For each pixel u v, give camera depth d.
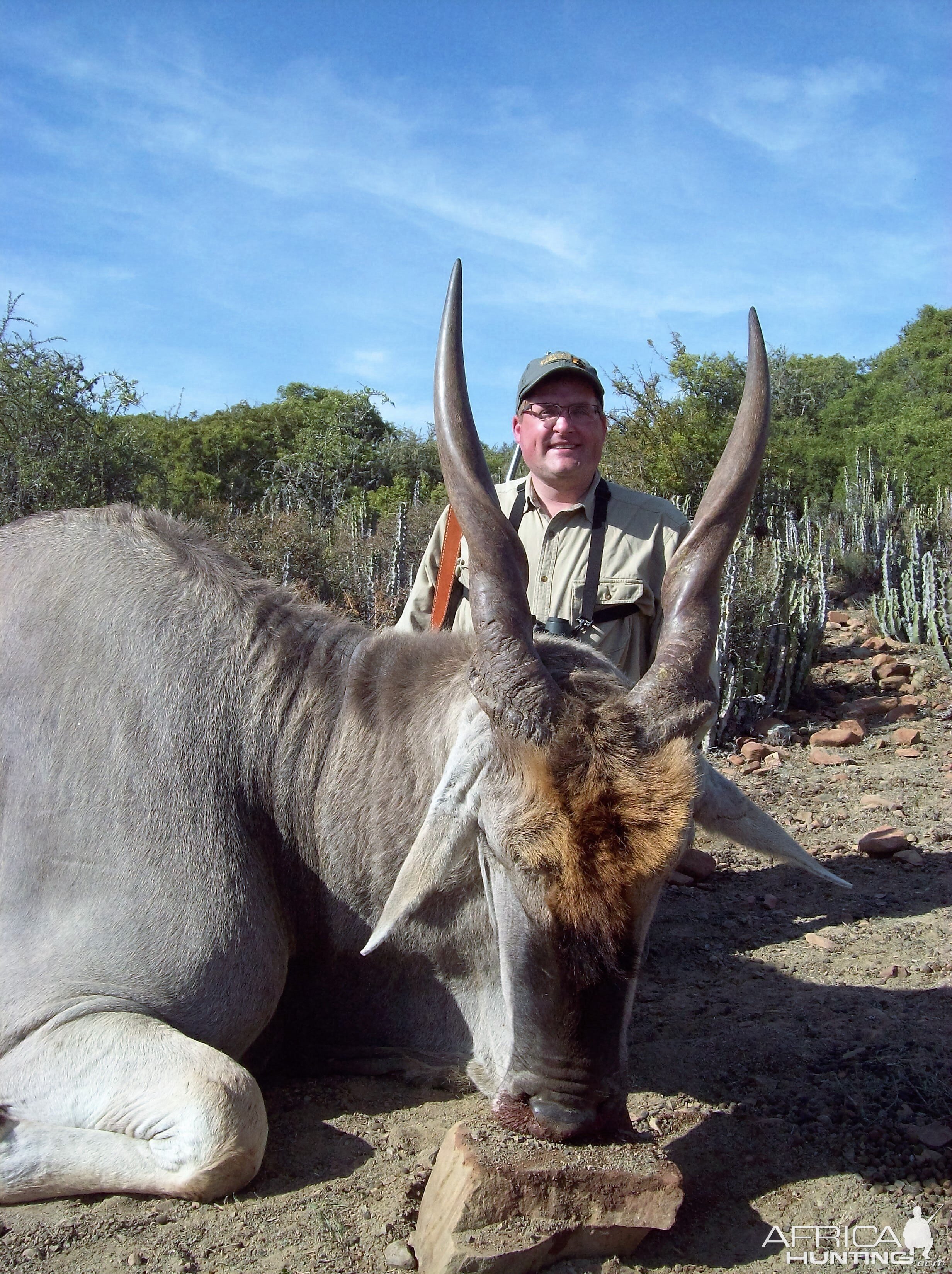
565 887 2.42
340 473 21.55
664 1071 3.40
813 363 36.34
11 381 10.19
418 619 4.54
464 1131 2.56
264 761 3.26
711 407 17.39
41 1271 2.40
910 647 9.98
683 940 4.58
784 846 3.21
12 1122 2.72
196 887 3.05
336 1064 3.38
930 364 30.56
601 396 4.24
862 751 7.24
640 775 2.46
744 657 7.88
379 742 3.24
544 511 4.28
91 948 2.96
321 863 3.25
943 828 5.87
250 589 3.53
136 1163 2.63
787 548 11.63
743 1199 2.73
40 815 3.13
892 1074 3.33
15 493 9.77
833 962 4.29
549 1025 2.52
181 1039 2.76
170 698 3.25
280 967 3.18
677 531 4.21
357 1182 2.74
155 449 14.15
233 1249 2.47
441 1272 2.30
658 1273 2.43
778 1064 3.44
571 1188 2.42
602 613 4.08
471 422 2.93
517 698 2.54
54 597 3.41
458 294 2.95
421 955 3.19
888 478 18.75
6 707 3.28
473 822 2.69
